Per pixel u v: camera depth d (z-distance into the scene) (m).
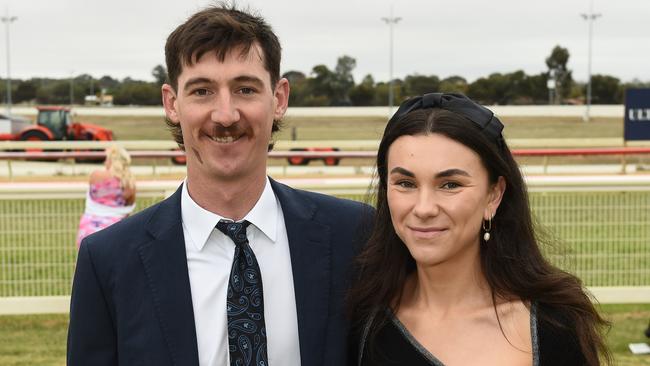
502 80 66.38
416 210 2.25
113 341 2.33
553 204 6.01
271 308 2.35
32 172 19.64
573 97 69.25
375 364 2.41
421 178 2.25
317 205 2.51
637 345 5.73
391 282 2.45
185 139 2.31
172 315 2.26
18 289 6.05
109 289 2.31
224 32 2.21
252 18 2.30
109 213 5.35
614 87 66.31
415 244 2.30
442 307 2.41
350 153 13.83
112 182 5.33
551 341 2.28
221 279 2.30
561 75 66.62
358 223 2.52
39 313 6.05
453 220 2.26
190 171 2.33
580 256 6.01
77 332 2.33
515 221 2.42
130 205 5.46
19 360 5.56
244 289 2.29
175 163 22.09
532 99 66.44
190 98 2.27
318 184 5.71
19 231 6.06
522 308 2.34
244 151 2.28
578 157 25.66
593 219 6.03
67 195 5.66
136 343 2.26
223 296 2.30
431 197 2.25
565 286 2.35
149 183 5.89
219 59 2.22
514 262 2.39
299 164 21.56
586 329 2.33
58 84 77.56
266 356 2.28
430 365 2.33
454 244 2.28
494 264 2.40
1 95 76.19
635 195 6.00
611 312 6.65
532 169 20.25
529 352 2.28
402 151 2.27
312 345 2.34
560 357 2.28
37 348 5.84
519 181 2.40
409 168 2.26
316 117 52.44
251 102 2.27
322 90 69.31
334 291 2.43
